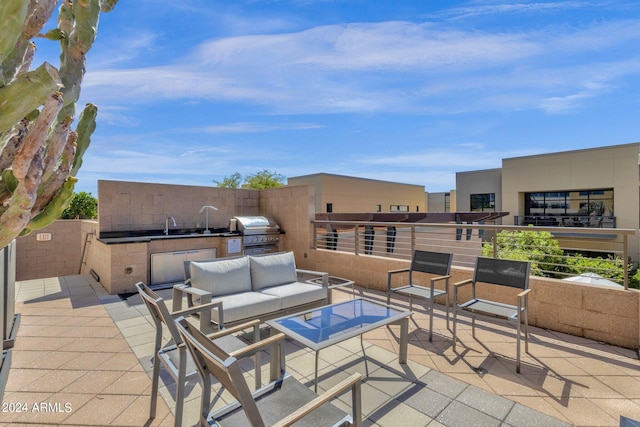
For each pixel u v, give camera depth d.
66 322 3.79
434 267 3.89
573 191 14.61
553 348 3.08
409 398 2.29
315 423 1.44
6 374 2.52
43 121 1.05
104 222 5.59
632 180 12.84
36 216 1.26
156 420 2.08
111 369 2.71
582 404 2.22
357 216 8.02
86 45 1.34
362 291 5.18
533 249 8.09
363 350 3.05
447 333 3.46
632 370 2.67
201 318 2.69
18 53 1.23
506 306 3.09
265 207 7.54
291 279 4.00
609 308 3.17
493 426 2.00
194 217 6.66
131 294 5.00
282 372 1.89
